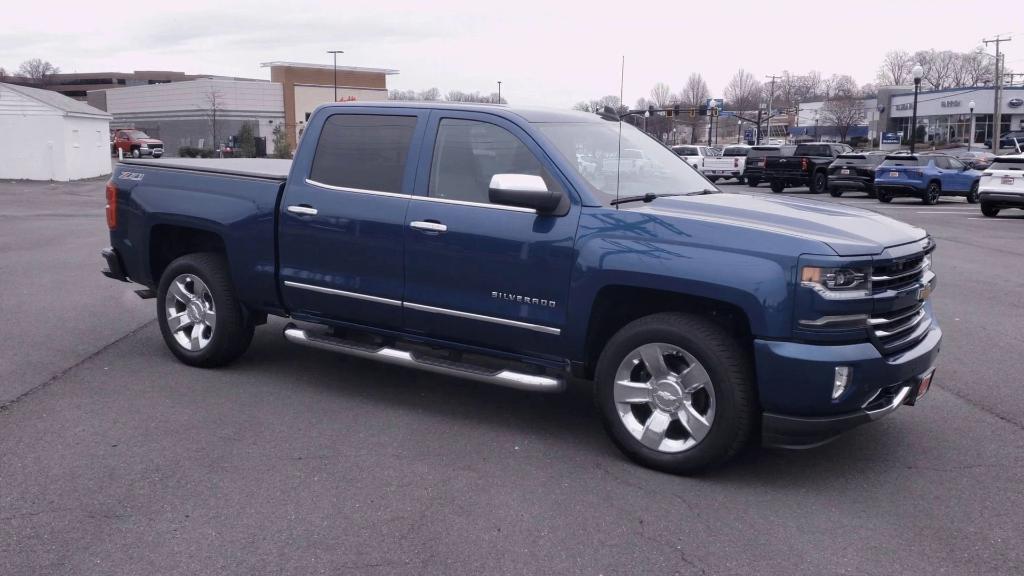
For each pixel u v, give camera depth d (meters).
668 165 5.90
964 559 3.85
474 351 5.43
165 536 3.94
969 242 16.00
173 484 4.51
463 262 5.24
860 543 3.99
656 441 4.74
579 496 4.46
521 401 6.05
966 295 10.28
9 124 32.44
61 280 10.30
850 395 4.36
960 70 125.31
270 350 7.27
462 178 5.37
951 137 76.00
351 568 3.69
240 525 4.06
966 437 5.41
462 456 4.98
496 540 3.96
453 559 3.78
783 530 4.11
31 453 4.90
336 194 5.78
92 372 6.52
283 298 6.12
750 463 4.96
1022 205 21.56
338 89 76.12
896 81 129.25
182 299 6.63
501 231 5.10
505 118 5.30
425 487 4.53
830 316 4.30
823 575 3.70
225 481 4.56
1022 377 6.75
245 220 6.15
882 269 4.47
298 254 5.95
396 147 5.64
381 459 4.91
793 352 4.31
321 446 5.09
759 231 4.47
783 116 111.50
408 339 5.66
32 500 4.30
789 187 39.06
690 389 4.63
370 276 5.63
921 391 4.93
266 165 7.22
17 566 3.66
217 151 60.81
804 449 4.80
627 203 5.00
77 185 30.28
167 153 74.75
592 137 5.54
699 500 4.43
